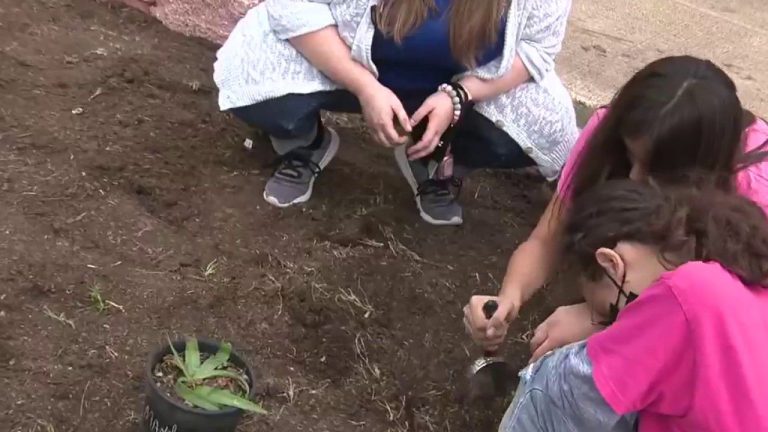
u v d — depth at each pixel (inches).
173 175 91.8
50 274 76.4
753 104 125.4
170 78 107.6
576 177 66.1
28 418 64.9
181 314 76.5
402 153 94.0
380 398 74.6
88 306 74.6
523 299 72.6
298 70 87.0
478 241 94.4
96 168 89.6
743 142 63.5
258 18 88.4
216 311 77.8
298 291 81.4
